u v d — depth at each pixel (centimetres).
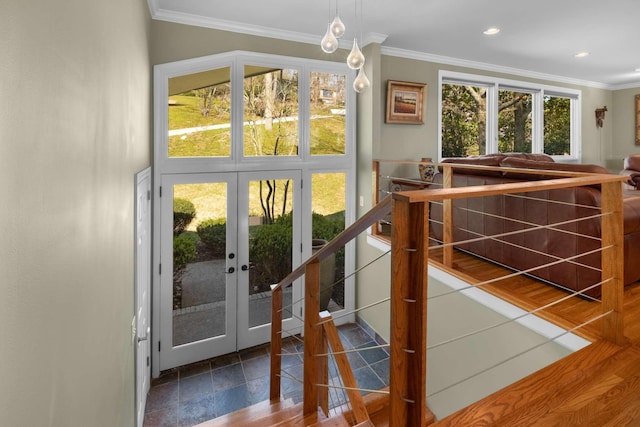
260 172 390
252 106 382
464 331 275
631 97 670
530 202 279
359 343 408
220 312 381
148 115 320
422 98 488
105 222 146
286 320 418
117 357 172
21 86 71
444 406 294
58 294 93
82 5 113
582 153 663
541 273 274
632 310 226
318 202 426
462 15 357
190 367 363
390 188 474
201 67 354
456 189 108
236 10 335
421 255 98
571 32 404
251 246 392
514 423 125
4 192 65
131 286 217
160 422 289
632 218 245
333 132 428
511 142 589
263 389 330
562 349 200
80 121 112
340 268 450
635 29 397
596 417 127
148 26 312
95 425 131
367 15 354
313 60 407
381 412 296
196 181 362
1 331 65
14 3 68
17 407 71
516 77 570
